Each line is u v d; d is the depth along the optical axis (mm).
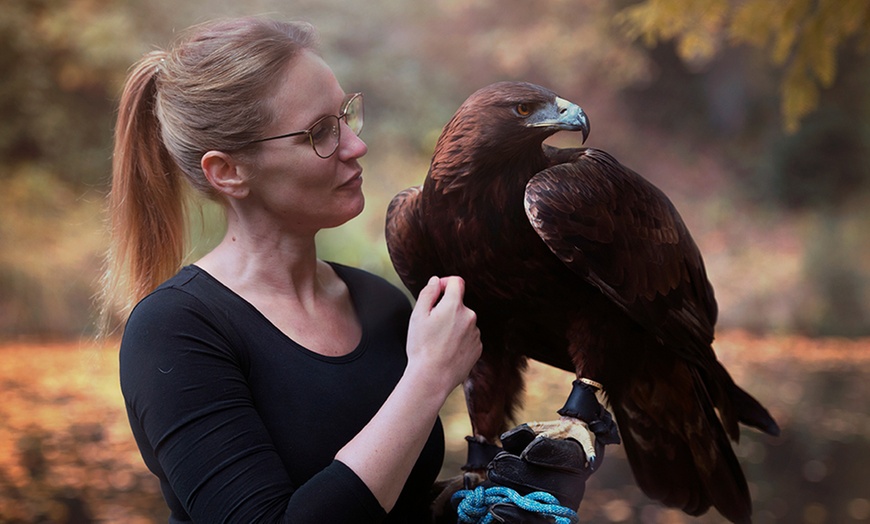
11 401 6418
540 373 6695
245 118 1487
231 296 1524
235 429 1395
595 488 5320
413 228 1880
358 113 1630
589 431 1692
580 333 1812
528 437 1601
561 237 1690
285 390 1497
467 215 1751
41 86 10797
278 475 1388
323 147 1525
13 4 10664
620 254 1778
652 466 2000
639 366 1858
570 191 1721
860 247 11102
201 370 1416
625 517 4855
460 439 5578
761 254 11500
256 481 1366
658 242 1877
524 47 12914
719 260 11484
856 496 5020
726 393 2061
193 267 1562
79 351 7883
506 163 1735
